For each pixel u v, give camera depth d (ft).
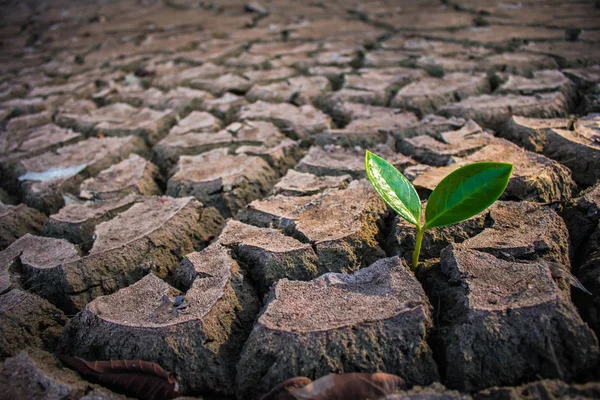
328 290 0.90
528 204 1.06
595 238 1.00
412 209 0.92
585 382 0.76
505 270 0.89
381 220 1.10
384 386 0.77
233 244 1.05
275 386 0.80
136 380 0.82
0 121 1.85
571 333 0.78
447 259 0.94
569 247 1.00
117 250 1.07
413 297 0.87
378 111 1.62
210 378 0.84
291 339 0.82
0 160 1.51
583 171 1.21
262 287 0.99
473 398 0.73
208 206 1.26
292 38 2.52
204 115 1.71
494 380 0.78
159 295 0.95
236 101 1.79
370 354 0.80
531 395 0.71
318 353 0.80
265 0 3.47
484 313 0.81
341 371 0.79
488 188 0.86
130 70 2.28
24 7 3.90
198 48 2.49
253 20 2.98
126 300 0.94
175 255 1.10
